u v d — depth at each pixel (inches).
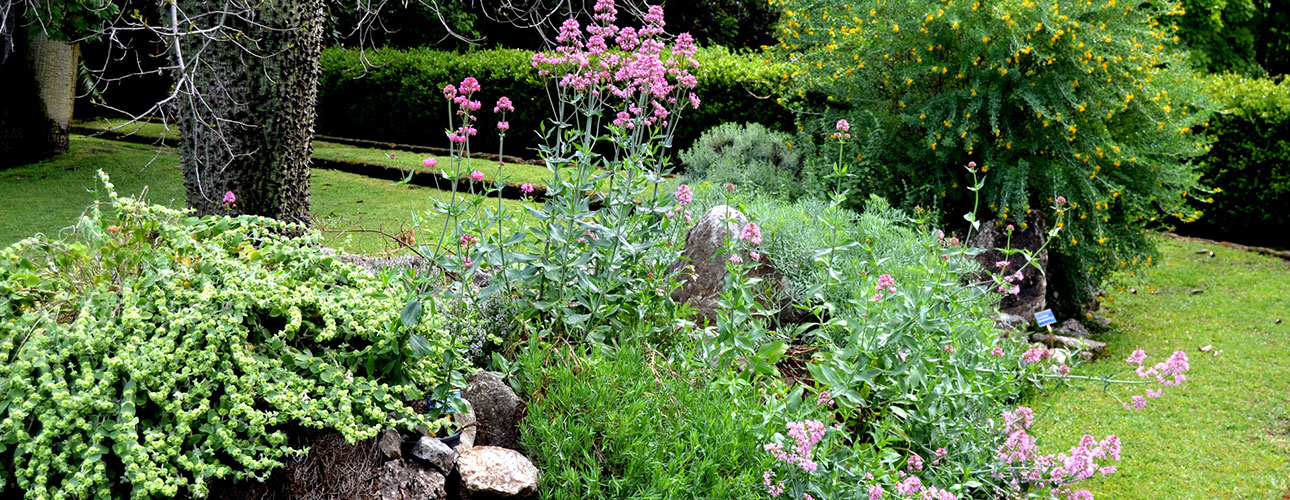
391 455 109.1
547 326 146.6
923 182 264.7
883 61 267.6
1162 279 301.4
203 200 213.3
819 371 132.5
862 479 118.0
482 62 461.4
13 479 96.5
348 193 345.7
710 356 137.5
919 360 134.6
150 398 100.2
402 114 490.9
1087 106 245.0
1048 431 173.6
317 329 116.9
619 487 110.7
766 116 385.4
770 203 234.8
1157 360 218.7
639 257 152.8
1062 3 243.3
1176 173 247.9
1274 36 740.0
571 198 144.1
